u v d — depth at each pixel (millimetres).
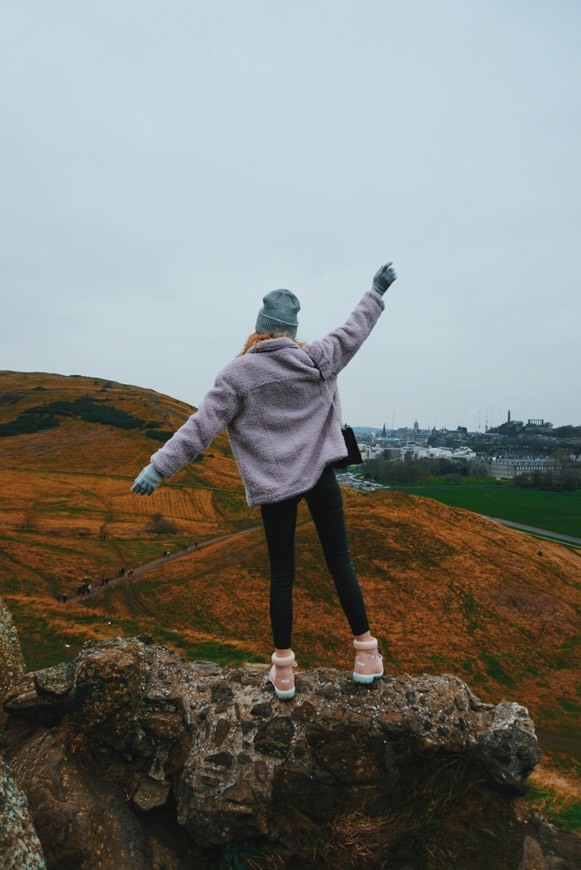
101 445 116750
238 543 53625
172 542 67062
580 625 38719
